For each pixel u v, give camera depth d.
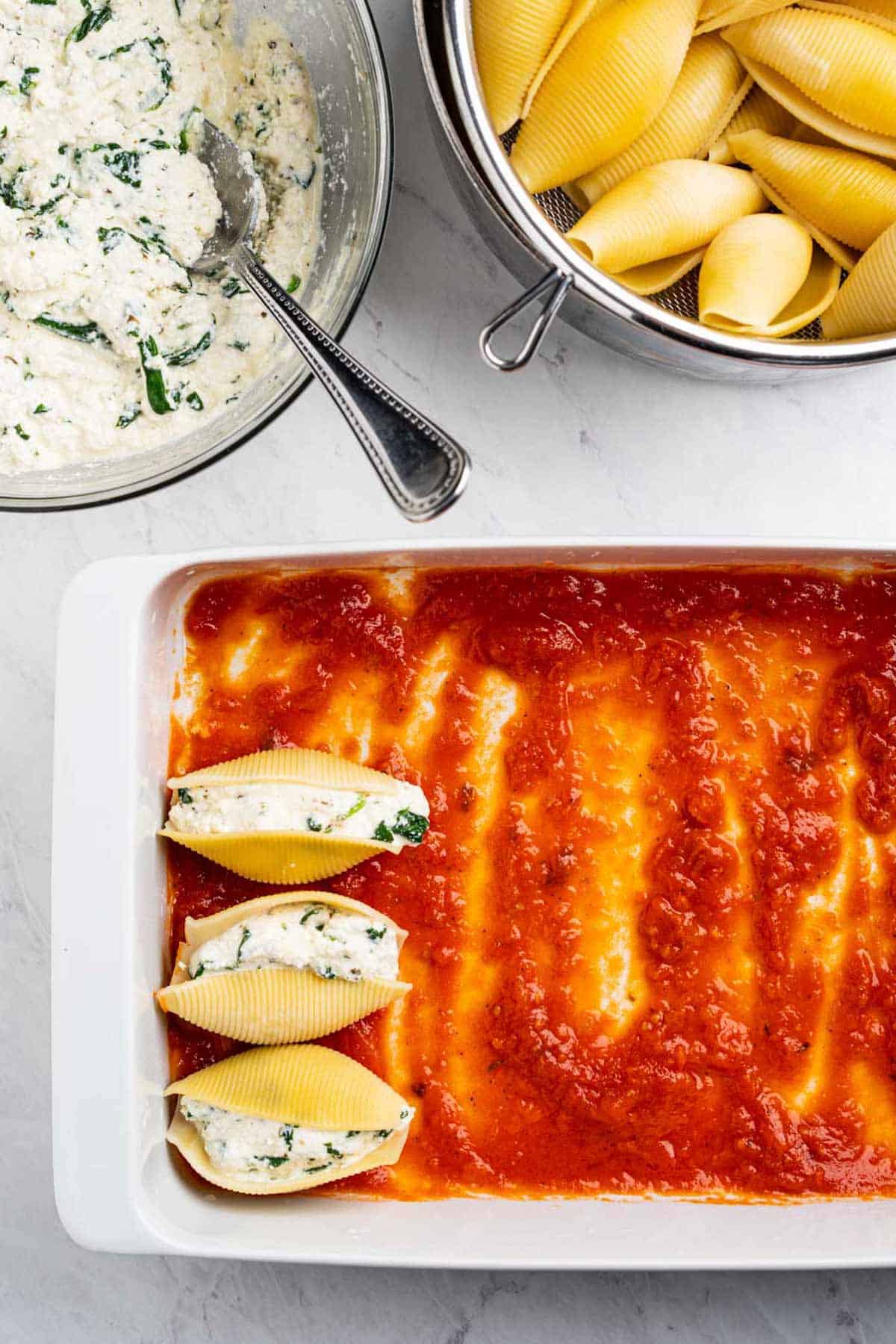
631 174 0.57
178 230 0.57
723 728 0.58
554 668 0.57
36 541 0.62
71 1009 0.54
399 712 0.58
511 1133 0.57
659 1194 0.57
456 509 0.62
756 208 0.57
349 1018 0.56
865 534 0.62
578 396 0.62
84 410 0.58
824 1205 0.57
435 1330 0.61
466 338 0.62
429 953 0.57
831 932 0.58
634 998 0.57
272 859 0.56
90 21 0.56
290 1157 0.55
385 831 0.56
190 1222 0.55
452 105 0.52
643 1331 0.61
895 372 0.62
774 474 0.62
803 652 0.58
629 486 0.62
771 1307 0.61
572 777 0.57
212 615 0.57
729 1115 0.57
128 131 0.57
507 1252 0.55
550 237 0.52
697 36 0.56
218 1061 0.57
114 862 0.54
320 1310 0.62
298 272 0.59
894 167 0.57
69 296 0.56
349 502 0.62
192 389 0.59
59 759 0.54
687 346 0.53
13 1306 0.62
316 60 0.58
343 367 0.55
